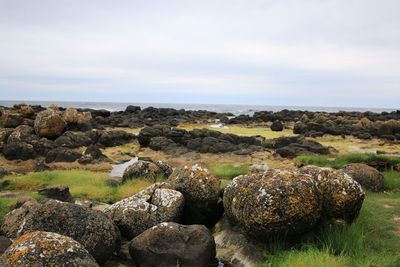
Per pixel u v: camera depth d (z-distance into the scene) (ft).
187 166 34.32
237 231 28.96
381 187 43.75
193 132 104.42
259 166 69.62
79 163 73.20
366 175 43.60
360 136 123.24
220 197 34.12
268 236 25.38
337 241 25.30
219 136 103.55
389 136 122.01
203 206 32.48
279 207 24.44
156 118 197.57
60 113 122.01
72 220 24.22
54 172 58.34
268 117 203.92
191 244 24.50
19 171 66.64
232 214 28.66
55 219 24.21
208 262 24.64
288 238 25.84
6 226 28.30
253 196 25.54
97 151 80.69
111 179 54.54
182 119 197.57
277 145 96.17
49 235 19.36
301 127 136.98
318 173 29.22
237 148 89.76
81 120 122.52
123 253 26.32
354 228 26.61
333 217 27.94
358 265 21.66
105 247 24.45
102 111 174.91
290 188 24.84
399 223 30.53
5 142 81.05
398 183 45.14
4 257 18.39
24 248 18.21
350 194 27.68
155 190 31.73
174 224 25.71
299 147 86.38
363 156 64.90
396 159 60.39
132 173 49.26
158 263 24.16
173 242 24.56
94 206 38.24
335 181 28.25
